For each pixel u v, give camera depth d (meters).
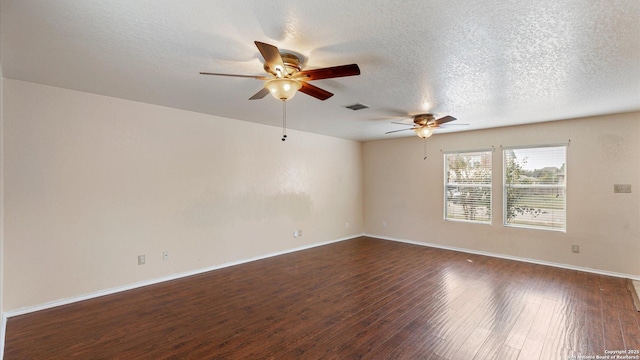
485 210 5.48
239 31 1.95
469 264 4.84
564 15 1.74
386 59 2.38
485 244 5.46
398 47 2.18
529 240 4.98
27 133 3.05
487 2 1.62
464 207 5.75
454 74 2.71
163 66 2.56
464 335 2.63
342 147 6.79
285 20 1.80
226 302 3.34
